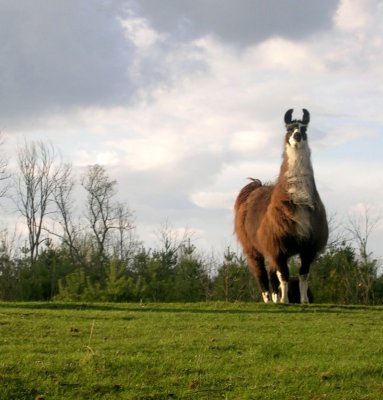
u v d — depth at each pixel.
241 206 21.84
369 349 12.74
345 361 11.83
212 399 10.01
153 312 17.75
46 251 37.91
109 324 15.09
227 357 11.92
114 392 10.12
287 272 19.39
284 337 13.77
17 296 33.84
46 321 15.41
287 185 18.64
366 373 11.21
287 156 18.77
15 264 36.84
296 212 18.50
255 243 20.73
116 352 12.01
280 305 19.02
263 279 21.62
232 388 10.40
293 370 11.20
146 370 10.95
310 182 18.69
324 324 15.63
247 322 15.75
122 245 47.53
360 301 33.06
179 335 13.77
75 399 9.82
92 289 27.75
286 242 18.81
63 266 35.25
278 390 10.34
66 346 12.48
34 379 10.34
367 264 33.56
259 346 12.73
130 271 35.34
